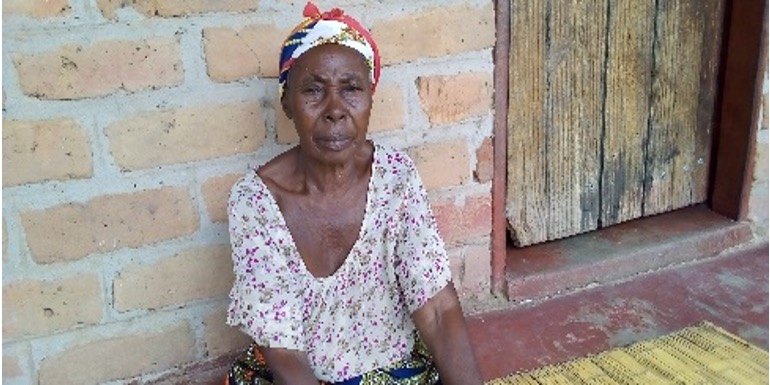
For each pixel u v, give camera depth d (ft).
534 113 8.23
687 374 6.86
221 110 6.47
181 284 6.77
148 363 6.87
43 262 6.28
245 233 5.84
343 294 6.15
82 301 6.49
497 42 7.30
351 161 5.95
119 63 6.06
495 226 7.89
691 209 9.64
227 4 6.26
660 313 7.93
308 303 6.07
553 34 8.04
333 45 5.57
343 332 6.24
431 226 6.29
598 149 8.76
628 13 8.38
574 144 8.60
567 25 8.09
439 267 6.23
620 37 8.43
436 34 7.03
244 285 5.82
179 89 6.29
